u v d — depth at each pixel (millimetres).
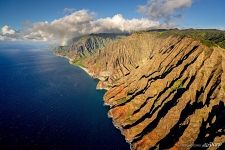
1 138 149375
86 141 151250
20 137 151375
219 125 130625
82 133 161500
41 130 162750
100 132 164250
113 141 153000
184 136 135375
